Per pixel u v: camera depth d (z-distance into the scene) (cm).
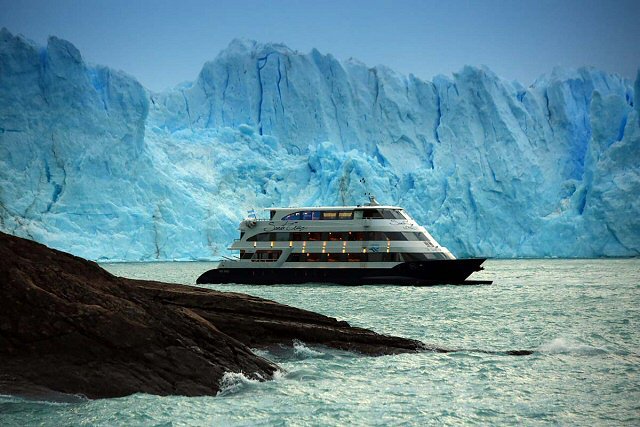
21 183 10875
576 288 6306
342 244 6156
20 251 1916
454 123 13712
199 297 2491
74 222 10838
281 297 5306
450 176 12500
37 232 10494
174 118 14012
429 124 14225
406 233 6138
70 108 11362
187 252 11394
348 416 1866
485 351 2653
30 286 1811
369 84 14650
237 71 14425
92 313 1830
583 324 3772
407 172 13062
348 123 14175
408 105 14338
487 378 2281
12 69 11394
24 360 1762
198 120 14212
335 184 12075
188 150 13012
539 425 1828
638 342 3078
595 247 11488
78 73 11531
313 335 2481
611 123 12388
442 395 2088
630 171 11556
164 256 11181
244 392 1966
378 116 14262
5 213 10525
